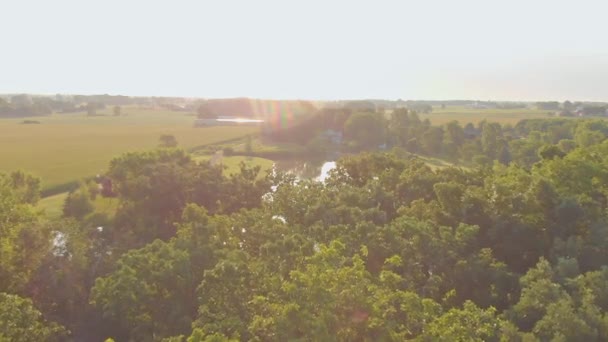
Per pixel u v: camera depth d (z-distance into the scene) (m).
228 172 118.81
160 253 40.50
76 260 48.22
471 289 41.50
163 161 80.19
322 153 165.62
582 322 32.06
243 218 50.97
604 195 55.22
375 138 172.12
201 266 40.56
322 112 193.12
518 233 46.59
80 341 42.38
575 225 47.84
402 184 60.44
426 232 41.91
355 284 26.66
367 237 41.09
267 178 73.62
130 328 38.59
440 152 159.38
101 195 84.31
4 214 46.41
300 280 26.25
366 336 25.67
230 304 33.47
